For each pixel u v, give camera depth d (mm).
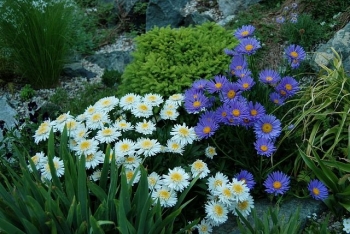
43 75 1619
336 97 1043
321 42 1487
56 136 1027
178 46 1299
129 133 1008
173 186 850
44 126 970
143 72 1258
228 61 1245
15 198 770
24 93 1582
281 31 1540
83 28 1883
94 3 2189
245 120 938
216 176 909
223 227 946
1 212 762
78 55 1849
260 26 1606
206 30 1383
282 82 997
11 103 1573
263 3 1761
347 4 1571
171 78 1246
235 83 985
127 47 1937
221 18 1847
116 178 796
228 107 936
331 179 930
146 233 765
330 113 1013
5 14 1509
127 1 2100
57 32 1562
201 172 902
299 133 1032
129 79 1323
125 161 899
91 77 1715
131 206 796
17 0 1491
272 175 934
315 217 957
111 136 917
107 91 1558
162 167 948
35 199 784
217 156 1037
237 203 895
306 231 927
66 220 742
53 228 707
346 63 1337
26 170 822
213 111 999
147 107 970
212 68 1231
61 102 1547
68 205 780
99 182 859
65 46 1642
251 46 1013
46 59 1587
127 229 718
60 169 877
